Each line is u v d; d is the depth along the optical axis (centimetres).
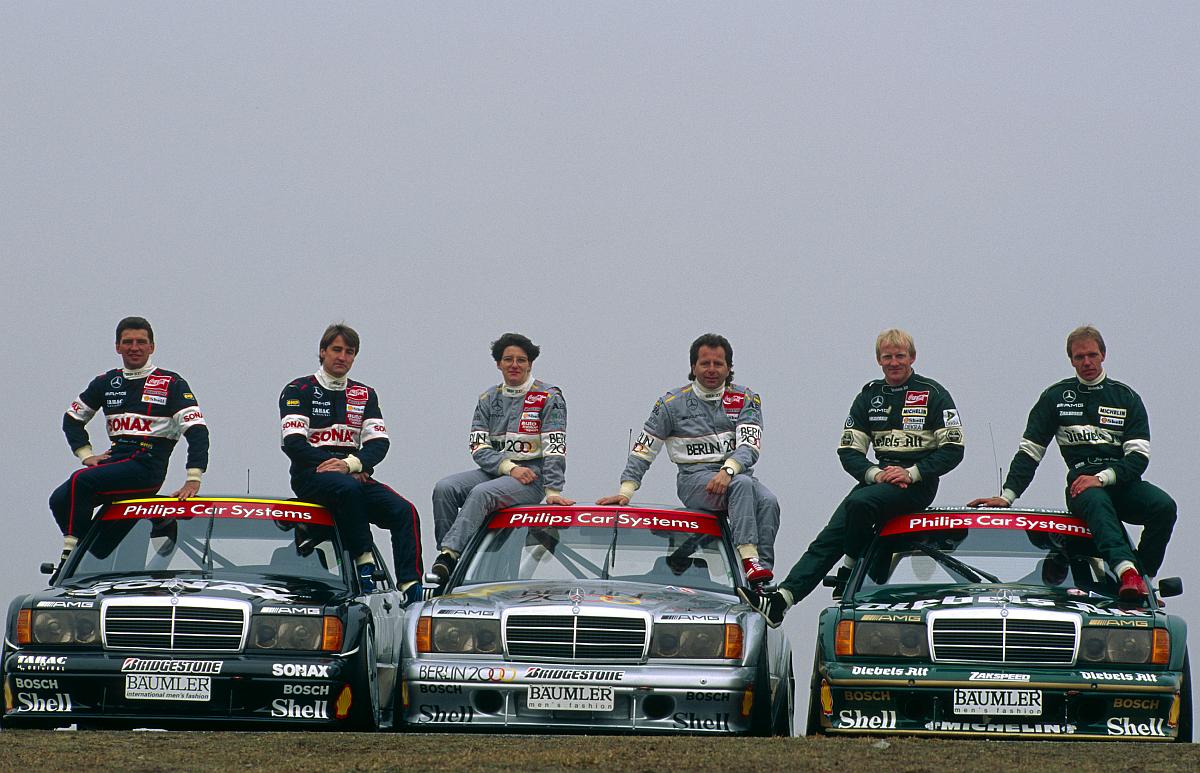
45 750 1485
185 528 2105
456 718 1806
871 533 2105
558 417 2241
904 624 1847
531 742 1587
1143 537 2084
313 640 1884
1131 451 2059
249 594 1908
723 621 1834
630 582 2016
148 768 1363
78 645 1869
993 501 2125
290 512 2138
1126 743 1662
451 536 2127
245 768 1362
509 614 1833
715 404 2222
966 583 1986
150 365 2230
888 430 2128
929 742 1638
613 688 1791
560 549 2064
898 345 2122
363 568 2100
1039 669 1808
